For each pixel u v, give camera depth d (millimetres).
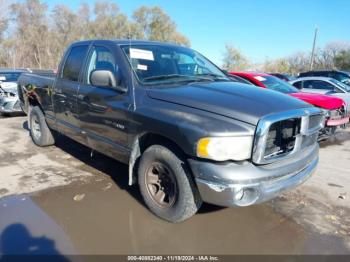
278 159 3256
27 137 7230
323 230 3572
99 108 4215
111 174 4984
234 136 3010
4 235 3348
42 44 44656
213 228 3559
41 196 4215
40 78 5953
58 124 5457
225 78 4508
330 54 42125
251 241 3348
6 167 5238
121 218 3723
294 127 3434
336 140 7895
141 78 3883
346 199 4328
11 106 9734
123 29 42750
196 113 3213
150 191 3734
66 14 45812
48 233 3404
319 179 5016
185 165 3316
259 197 3096
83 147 6371
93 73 3881
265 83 8117
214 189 3049
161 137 3549
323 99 7242
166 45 4746
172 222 3596
